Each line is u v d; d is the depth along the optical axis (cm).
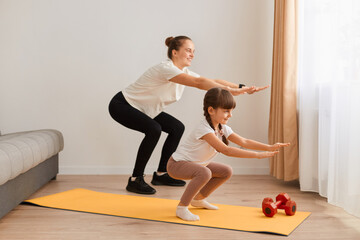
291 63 297
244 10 357
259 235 188
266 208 214
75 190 283
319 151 259
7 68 350
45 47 351
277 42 320
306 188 278
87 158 357
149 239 182
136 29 354
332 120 239
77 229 196
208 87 248
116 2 352
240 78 359
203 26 357
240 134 360
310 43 276
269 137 337
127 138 358
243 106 359
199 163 218
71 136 356
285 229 194
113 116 290
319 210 233
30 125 353
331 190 240
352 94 213
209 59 358
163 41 356
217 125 218
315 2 273
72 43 352
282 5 302
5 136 281
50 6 350
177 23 356
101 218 215
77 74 354
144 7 354
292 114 297
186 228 197
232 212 225
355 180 213
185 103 358
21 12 348
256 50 358
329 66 252
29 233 190
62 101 354
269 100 359
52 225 202
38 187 272
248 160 360
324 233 191
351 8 218
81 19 352
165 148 309
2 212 205
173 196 268
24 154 226
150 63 356
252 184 311
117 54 355
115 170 357
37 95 353
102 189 290
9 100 351
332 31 242
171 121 308
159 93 285
